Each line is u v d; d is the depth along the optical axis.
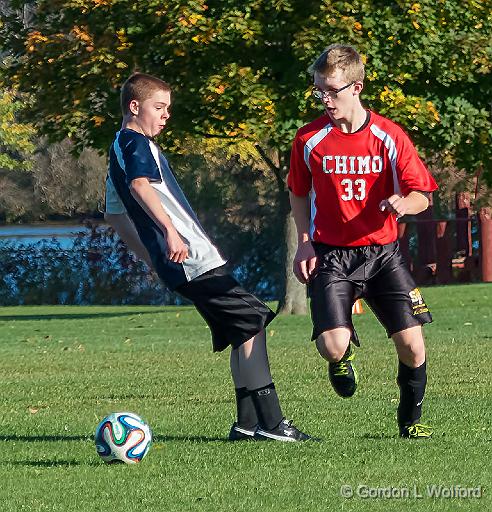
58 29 66.75
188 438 23.03
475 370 35.59
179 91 63.59
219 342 22.03
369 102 62.38
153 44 62.44
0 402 31.03
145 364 41.06
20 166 128.50
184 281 21.33
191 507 16.39
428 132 64.62
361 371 36.09
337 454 20.20
